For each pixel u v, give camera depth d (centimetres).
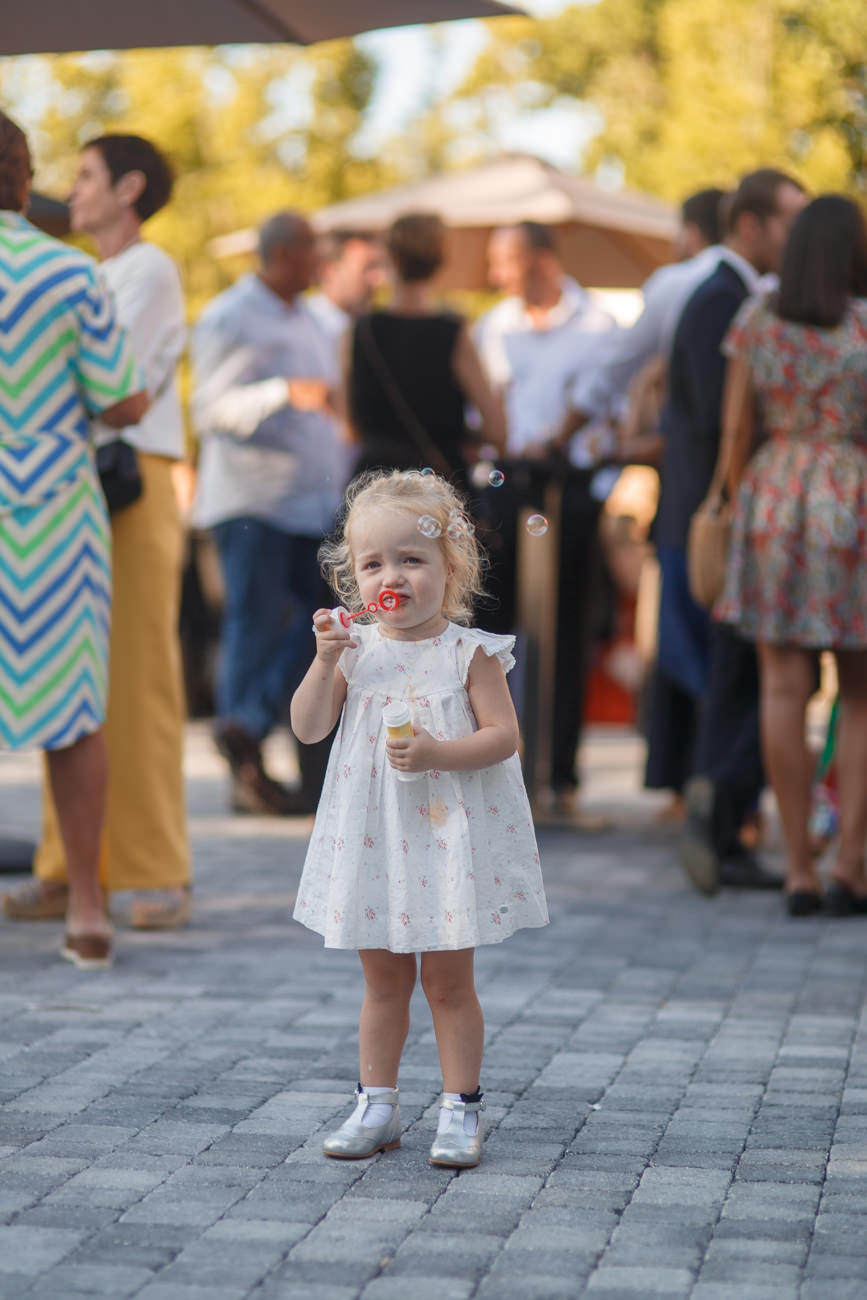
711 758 700
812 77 1597
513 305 974
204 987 517
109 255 613
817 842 761
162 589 601
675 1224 325
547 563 846
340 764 367
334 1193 342
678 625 769
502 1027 475
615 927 622
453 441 786
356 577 374
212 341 898
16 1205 332
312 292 1550
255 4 614
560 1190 344
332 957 562
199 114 2072
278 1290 292
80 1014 482
